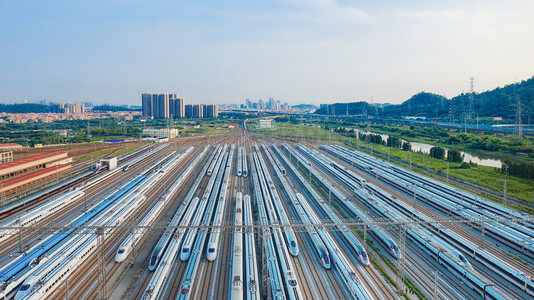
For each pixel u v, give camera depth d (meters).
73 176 175.75
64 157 199.12
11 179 145.00
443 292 75.69
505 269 80.31
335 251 89.06
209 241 93.44
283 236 104.88
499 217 107.25
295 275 81.06
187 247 89.94
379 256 92.50
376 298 72.69
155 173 179.75
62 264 78.88
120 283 77.94
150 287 71.69
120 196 138.25
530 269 82.38
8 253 88.69
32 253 84.50
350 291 74.75
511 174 177.00
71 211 122.94
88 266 85.12
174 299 72.94
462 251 94.56
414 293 75.31
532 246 88.38
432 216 117.81
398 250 89.50
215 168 196.50
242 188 158.62
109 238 100.25
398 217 109.00
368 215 118.12
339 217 118.44
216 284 78.31
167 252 87.31
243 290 75.69
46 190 145.50
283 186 161.50
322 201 131.12
